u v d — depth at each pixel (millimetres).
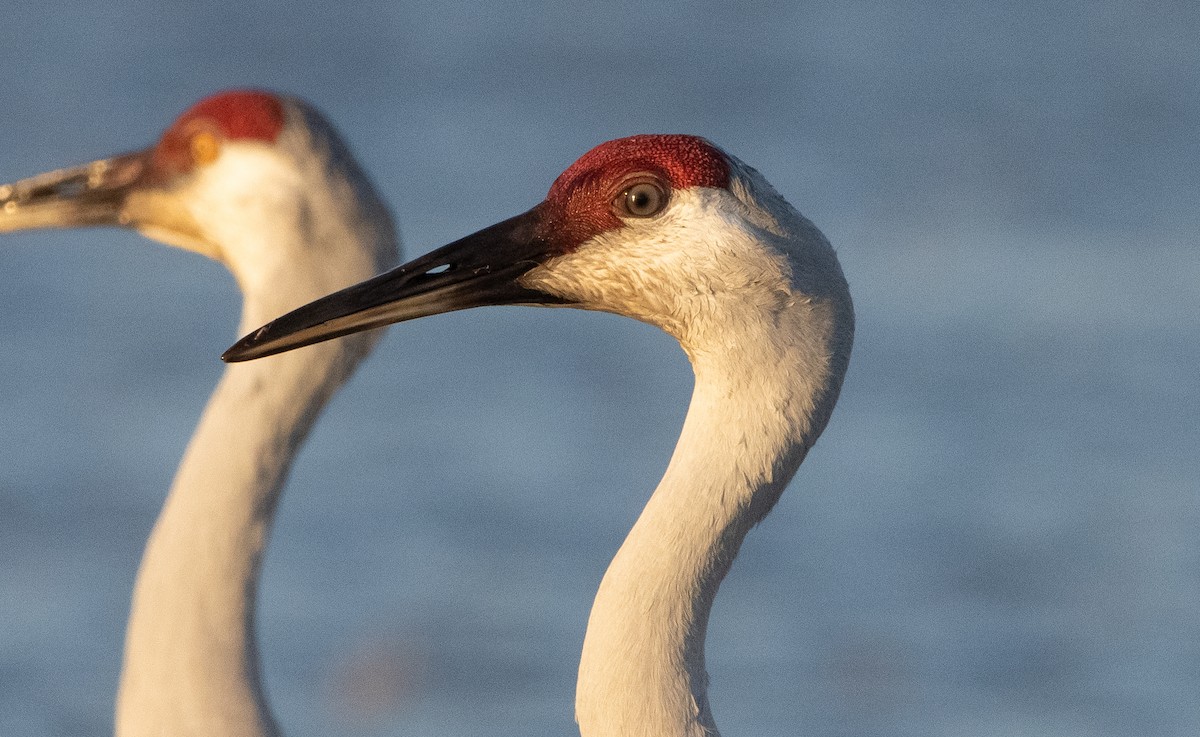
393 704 11953
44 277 21438
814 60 38000
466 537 14305
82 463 15836
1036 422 16812
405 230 22266
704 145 5391
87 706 11516
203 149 7828
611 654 5172
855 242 22906
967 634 12609
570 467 15852
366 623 12766
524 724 11703
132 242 23016
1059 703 11523
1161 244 22469
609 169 5406
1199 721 11336
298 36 38594
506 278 5535
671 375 18531
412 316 5590
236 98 7809
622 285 5422
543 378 18453
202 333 19609
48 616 12883
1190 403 17375
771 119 32219
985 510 14906
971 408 17359
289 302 7703
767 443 5273
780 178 27156
